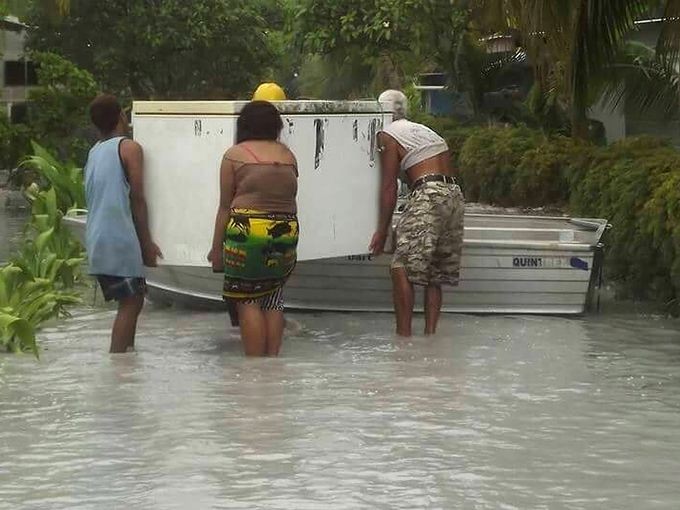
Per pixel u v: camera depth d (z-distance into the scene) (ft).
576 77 48.14
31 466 27.61
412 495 26.30
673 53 46.75
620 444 28.76
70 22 104.12
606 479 27.02
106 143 35.53
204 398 31.65
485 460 27.89
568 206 53.42
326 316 40.81
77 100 85.71
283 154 35.27
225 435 29.17
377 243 38.47
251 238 34.78
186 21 104.37
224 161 34.96
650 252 41.75
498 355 35.65
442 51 78.84
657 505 25.96
